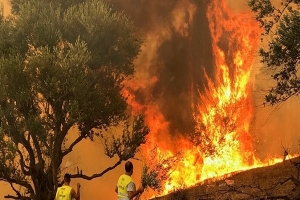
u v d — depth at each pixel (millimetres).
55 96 16797
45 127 16844
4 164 15922
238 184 16297
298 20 11398
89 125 18453
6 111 16406
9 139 16188
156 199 18812
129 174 10844
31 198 17250
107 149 19125
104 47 19172
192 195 17078
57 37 18219
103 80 19219
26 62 17281
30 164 17516
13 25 18125
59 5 19672
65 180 11797
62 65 16781
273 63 11977
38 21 18094
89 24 18609
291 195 11945
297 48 11203
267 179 15922
